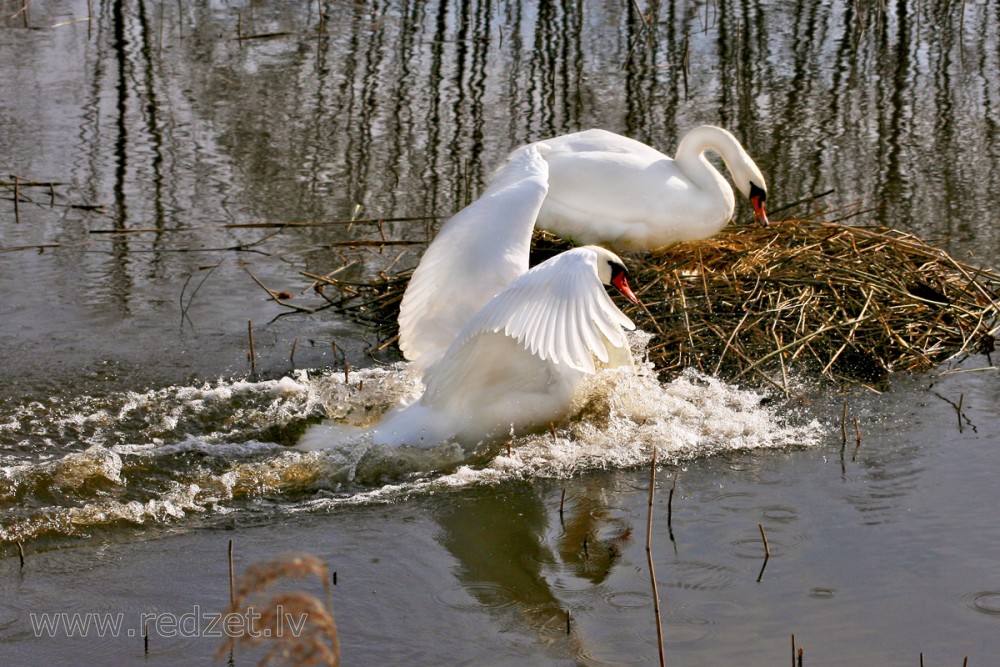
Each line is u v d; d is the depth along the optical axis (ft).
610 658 19.66
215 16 66.23
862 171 45.85
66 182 44.19
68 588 21.63
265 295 36.50
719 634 20.27
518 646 20.03
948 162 46.93
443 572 22.40
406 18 66.54
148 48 60.23
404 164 46.65
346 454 26.89
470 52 60.90
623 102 53.67
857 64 59.52
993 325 34.47
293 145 48.49
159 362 31.71
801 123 51.34
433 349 27.09
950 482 25.70
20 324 33.42
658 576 22.16
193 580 21.94
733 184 45.11
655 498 25.25
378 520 24.39
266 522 24.25
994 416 29.12
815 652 19.74
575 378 27.45
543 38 63.26
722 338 32.22
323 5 68.59
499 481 26.07
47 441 27.32
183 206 42.57
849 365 32.42
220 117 51.44
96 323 33.81
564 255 23.03
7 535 23.36
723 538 23.47
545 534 23.86
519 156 29.91
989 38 63.72
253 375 31.37
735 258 36.27
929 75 57.93
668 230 35.96
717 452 27.45
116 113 51.34
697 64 59.36
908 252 36.58
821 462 26.84
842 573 22.15
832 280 34.40
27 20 63.82
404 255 39.24
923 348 33.09
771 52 61.11
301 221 41.47
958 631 20.34
